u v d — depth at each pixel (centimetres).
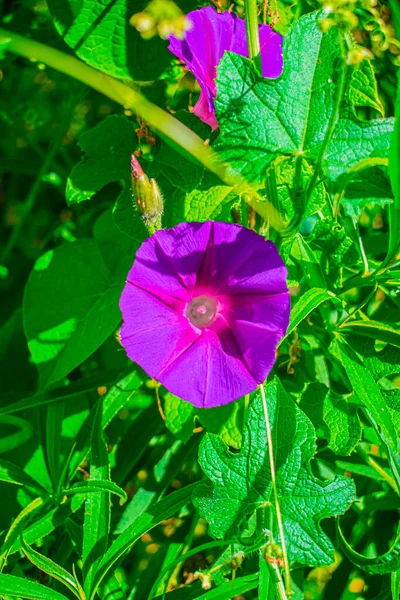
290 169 39
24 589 39
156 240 37
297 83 37
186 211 41
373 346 41
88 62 44
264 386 39
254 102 37
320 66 37
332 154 37
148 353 37
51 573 39
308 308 38
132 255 45
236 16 41
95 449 42
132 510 45
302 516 37
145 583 45
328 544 37
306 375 44
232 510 37
